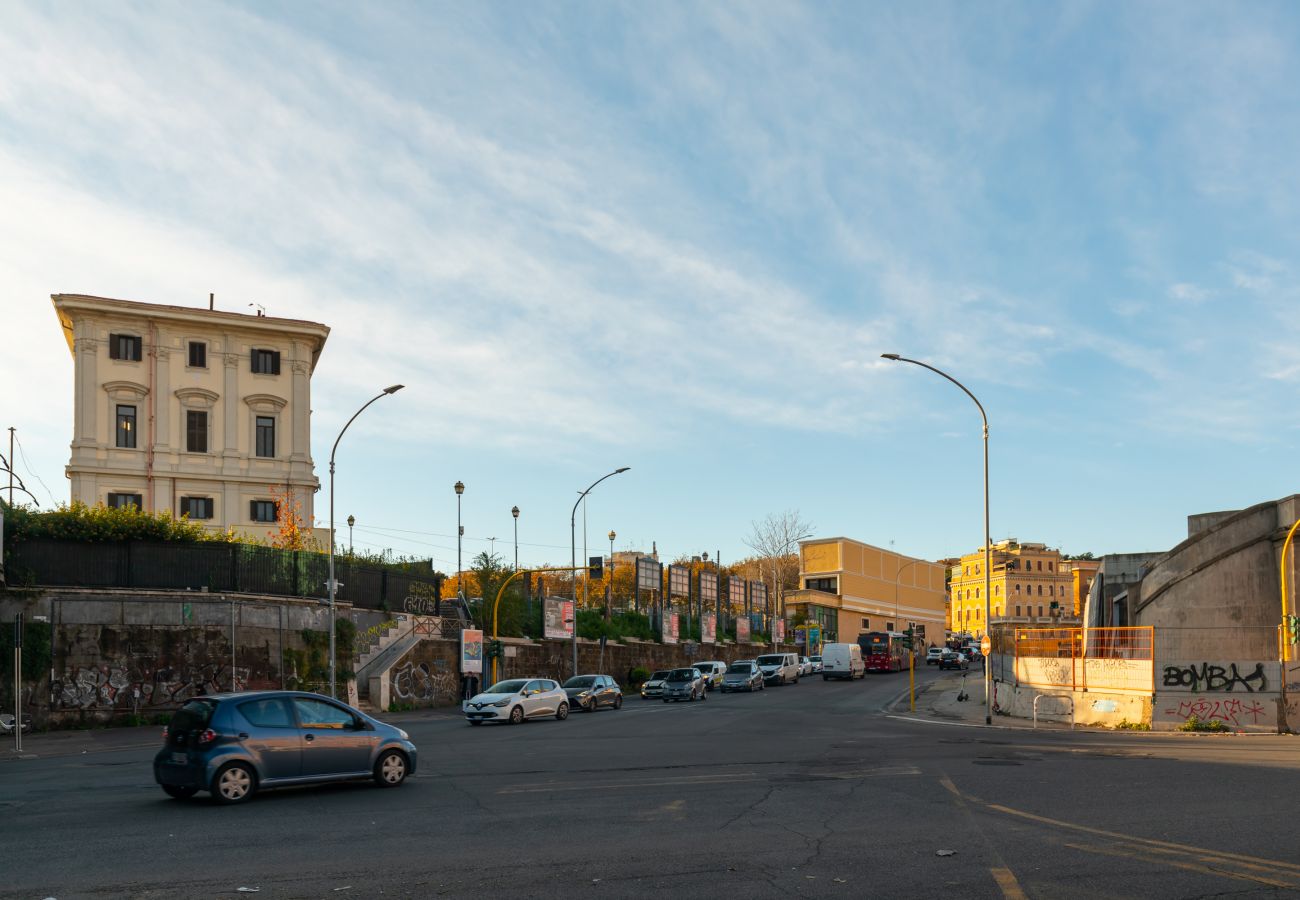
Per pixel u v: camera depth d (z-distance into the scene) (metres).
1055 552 147.50
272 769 13.99
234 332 60.00
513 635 50.72
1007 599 141.25
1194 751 20.44
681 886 8.60
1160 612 34.22
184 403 58.31
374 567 42.91
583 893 8.38
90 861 9.80
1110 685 29.27
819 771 16.98
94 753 23.27
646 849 10.19
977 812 12.37
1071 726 29.12
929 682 60.44
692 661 69.62
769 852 9.99
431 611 47.72
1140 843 10.33
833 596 97.12
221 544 34.69
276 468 60.00
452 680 43.72
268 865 9.55
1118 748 21.27
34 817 12.62
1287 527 32.25
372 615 41.84
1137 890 8.37
